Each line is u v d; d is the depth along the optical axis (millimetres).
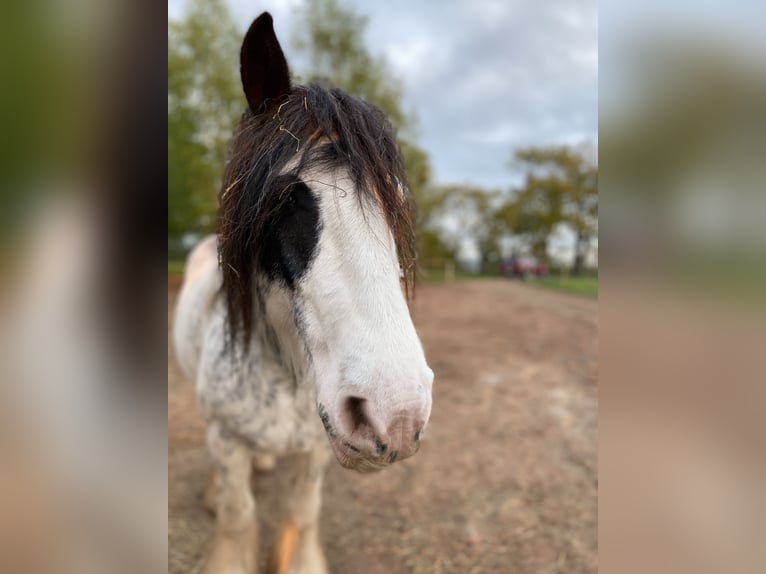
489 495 2836
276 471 2971
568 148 32125
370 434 1074
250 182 1299
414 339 1111
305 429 1714
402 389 1027
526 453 3344
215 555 1876
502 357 5805
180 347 2312
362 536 2453
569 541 2451
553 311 9992
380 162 1253
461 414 3980
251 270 1428
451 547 2393
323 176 1208
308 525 2025
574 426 3797
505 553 2359
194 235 11625
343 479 2951
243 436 1731
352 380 1068
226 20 11086
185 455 3096
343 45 12547
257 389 1644
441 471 3082
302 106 1345
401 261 1271
